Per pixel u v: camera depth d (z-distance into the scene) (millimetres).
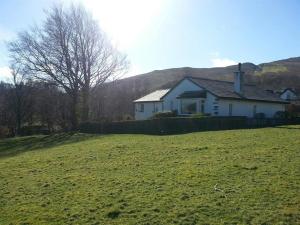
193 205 11656
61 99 61469
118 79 56938
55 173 18188
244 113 51438
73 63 51719
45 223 11281
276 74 145125
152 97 62438
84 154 23312
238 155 18688
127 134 37781
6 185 16578
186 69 179125
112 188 14227
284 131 30469
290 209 10836
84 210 12039
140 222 10766
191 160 18328
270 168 15344
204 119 37531
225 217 10625
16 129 66750
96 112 66688
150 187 13906
